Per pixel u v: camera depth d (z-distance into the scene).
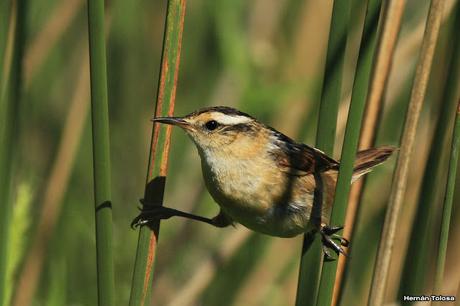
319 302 6.82
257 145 8.64
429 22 6.85
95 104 6.35
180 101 12.88
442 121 8.52
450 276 10.36
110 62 12.70
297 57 12.13
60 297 9.83
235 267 11.80
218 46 11.91
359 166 8.55
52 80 12.48
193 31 12.79
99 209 6.46
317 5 12.29
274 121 11.96
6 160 7.42
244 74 11.56
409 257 8.65
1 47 7.66
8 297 7.74
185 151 12.89
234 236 10.76
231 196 8.62
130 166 12.72
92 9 6.20
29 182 9.88
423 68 6.89
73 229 11.41
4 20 8.02
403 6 8.24
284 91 11.47
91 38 6.27
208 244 12.28
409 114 6.98
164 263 12.18
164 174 6.99
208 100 12.62
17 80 7.50
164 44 6.77
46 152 12.22
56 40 11.30
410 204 10.47
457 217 10.44
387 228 7.11
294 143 8.92
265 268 11.73
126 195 12.48
